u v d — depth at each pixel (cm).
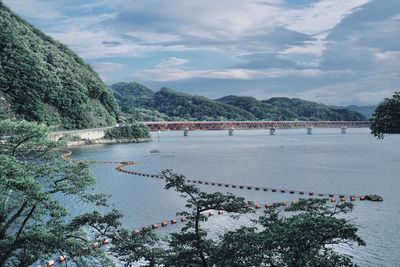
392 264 4719
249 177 11788
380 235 5753
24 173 2972
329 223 2397
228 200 2833
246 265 2477
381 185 10275
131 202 8194
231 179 11462
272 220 2931
